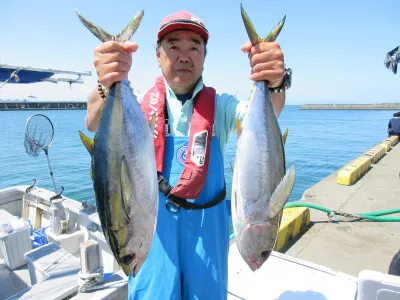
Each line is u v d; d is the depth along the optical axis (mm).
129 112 1713
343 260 4156
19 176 14039
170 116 2158
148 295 2004
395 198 6777
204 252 2012
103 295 2662
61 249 3768
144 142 1722
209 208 2068
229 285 2869
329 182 8203
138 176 1660
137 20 1654
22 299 2756
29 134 4699
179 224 2035
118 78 1579
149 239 1695
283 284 2846
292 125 45719
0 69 6957
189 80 2041
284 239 4535
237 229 1926
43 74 7535
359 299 2082
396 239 4738
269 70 1686
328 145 24656
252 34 1693
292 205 5781
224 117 2260
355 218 5531
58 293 2828
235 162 1957
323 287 2785
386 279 2002
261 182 1881
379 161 11094
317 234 4930
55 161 17406
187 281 2021
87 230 4570
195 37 1971
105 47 1555
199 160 1987
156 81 2291
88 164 16453
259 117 1917
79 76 8078
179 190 1961
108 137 1653
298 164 16719
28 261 3564
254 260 1922
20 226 4438
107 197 1613
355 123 49812
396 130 16047
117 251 1639
